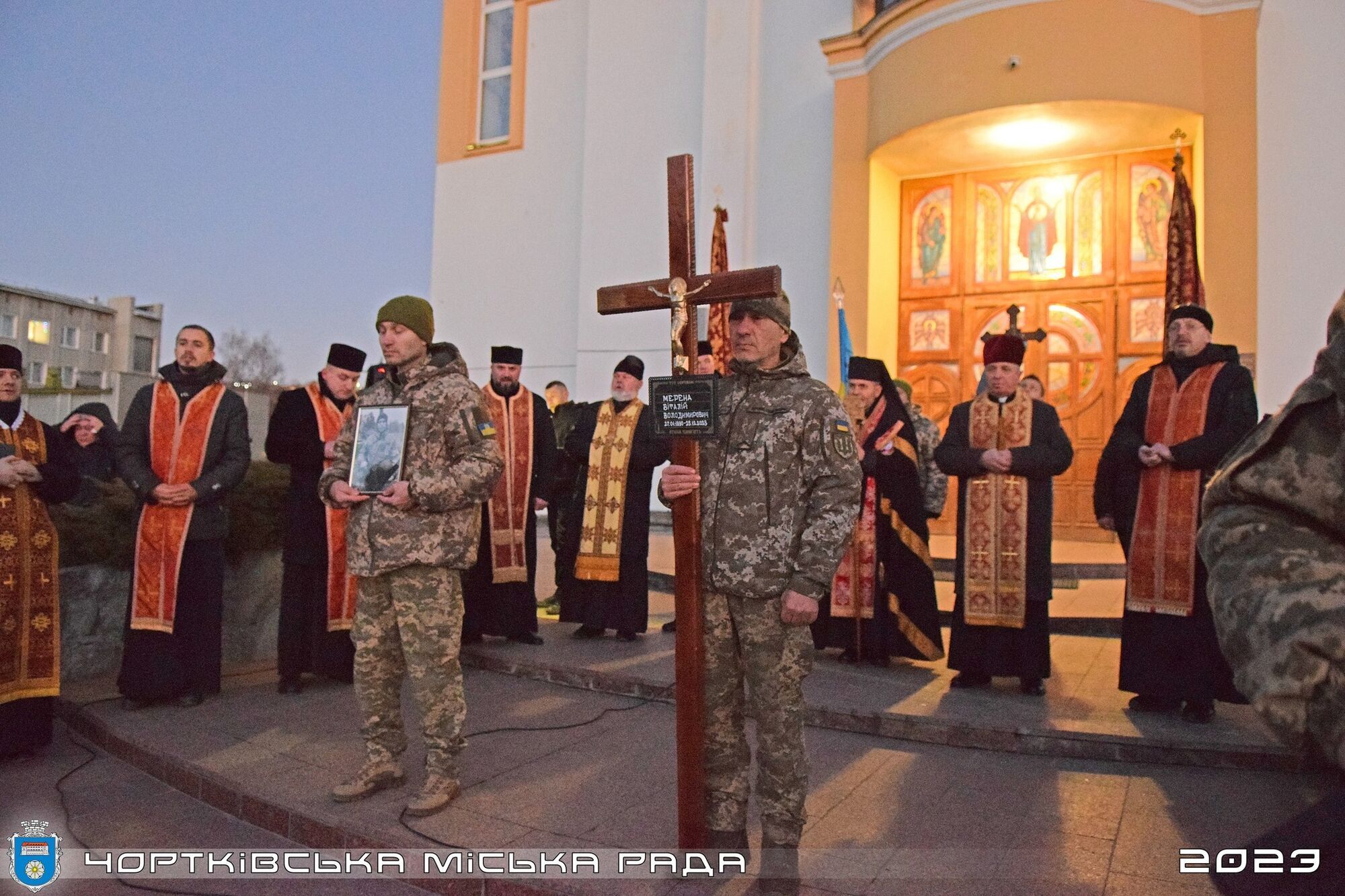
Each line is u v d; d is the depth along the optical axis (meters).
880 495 5.48
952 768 3.85
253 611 5.88
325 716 4.55
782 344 2.94
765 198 11.09
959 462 4.94
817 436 2.76
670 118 12.05
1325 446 1.24
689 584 2.79
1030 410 4.95
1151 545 4.36
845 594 5.54
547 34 13.45
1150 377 4.65
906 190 10.82
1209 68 8.57
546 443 6.03
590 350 12.38
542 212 13.34
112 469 6.55
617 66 12.45
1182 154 9.52
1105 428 9.81
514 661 5.41
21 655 4.08
